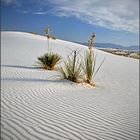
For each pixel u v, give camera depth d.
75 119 4.01
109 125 3.91
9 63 12.93
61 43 37.41
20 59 15.61
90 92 6.51
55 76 8.65
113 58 27.81
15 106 4.44
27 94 5.48
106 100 5.73
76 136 3.26
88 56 7.78
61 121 3.82
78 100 5.38
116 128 3.81
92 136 3.34
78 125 3.73
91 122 3.96
